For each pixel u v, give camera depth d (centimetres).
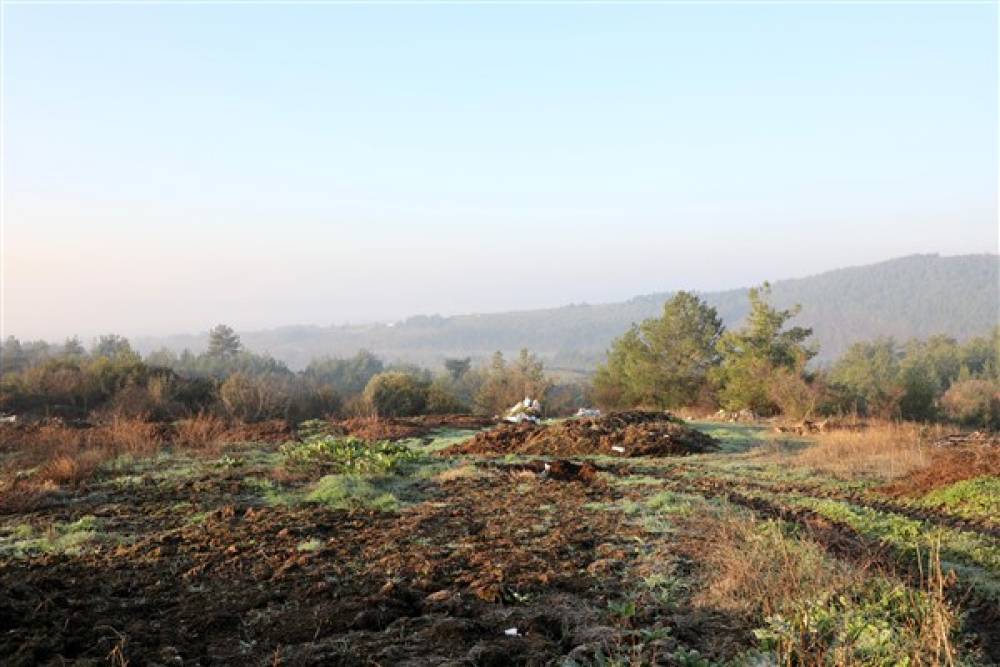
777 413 3011
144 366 3372
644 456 1669
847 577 636
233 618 574
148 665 474
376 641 520
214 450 1600
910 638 504
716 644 532
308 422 2233
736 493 1145
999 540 834
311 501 1077
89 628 533
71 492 1147
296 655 497
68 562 745
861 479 1284
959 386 4116
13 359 6309
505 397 4278
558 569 716
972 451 1321
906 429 1906
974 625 584
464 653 499
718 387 3603
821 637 521
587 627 550
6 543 830
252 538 850
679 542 802
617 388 4131
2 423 2080
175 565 733
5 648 477
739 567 653
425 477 1315
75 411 2998
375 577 691
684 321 3912
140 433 1702
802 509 1012
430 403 3562
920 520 952
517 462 1453
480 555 764
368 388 3597
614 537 842
